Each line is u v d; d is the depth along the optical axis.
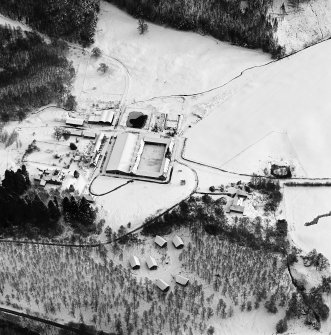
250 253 183.00
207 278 179.00
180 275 180.25
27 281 181.88
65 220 194.75
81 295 178.00
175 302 174.88
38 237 192.62
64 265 184.50
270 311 172.38
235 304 173.88
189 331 169.25
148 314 172.88
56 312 176.75
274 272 178.88
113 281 179.75
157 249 187.25
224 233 188.12
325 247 186.50
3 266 186.00
